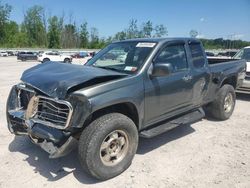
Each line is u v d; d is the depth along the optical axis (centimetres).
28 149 487
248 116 707
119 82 391
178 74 488
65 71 407
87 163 365
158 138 544
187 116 532
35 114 388
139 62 443
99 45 9294
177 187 371
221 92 630
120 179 392
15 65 2808
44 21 9044
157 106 454
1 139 532
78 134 380
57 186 375
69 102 353
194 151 485
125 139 405
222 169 420
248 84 889
